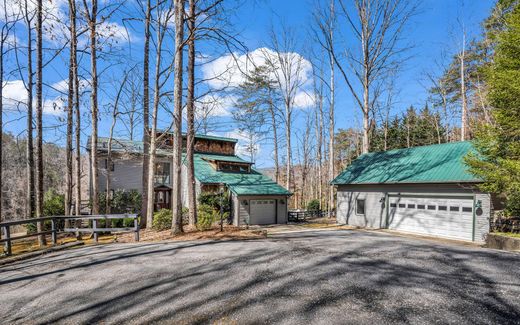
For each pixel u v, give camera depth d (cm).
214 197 2108
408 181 1537
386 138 3753
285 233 1354
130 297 475
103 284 546
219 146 2886
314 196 4875
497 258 680
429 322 359
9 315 430
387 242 938
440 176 1414
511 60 1030
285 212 2267
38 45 1142
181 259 711
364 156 2131
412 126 3934
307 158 4594
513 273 554
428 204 1491
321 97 3353
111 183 2355
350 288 482
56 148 3984
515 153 1035
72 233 1577
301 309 403
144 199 1797
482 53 2395
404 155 1838
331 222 2225
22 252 883
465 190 1323
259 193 2133
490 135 1112
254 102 3153
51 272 652
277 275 560
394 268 596
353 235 1202
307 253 747
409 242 941
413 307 403
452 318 369
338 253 745
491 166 1075
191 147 1392
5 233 828
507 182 999
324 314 386
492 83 1074
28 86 1447
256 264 645
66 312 430
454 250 783
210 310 412
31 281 590
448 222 1393
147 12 1683
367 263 639
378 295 449
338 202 2078
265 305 421
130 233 1479
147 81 1741
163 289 506
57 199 1923
